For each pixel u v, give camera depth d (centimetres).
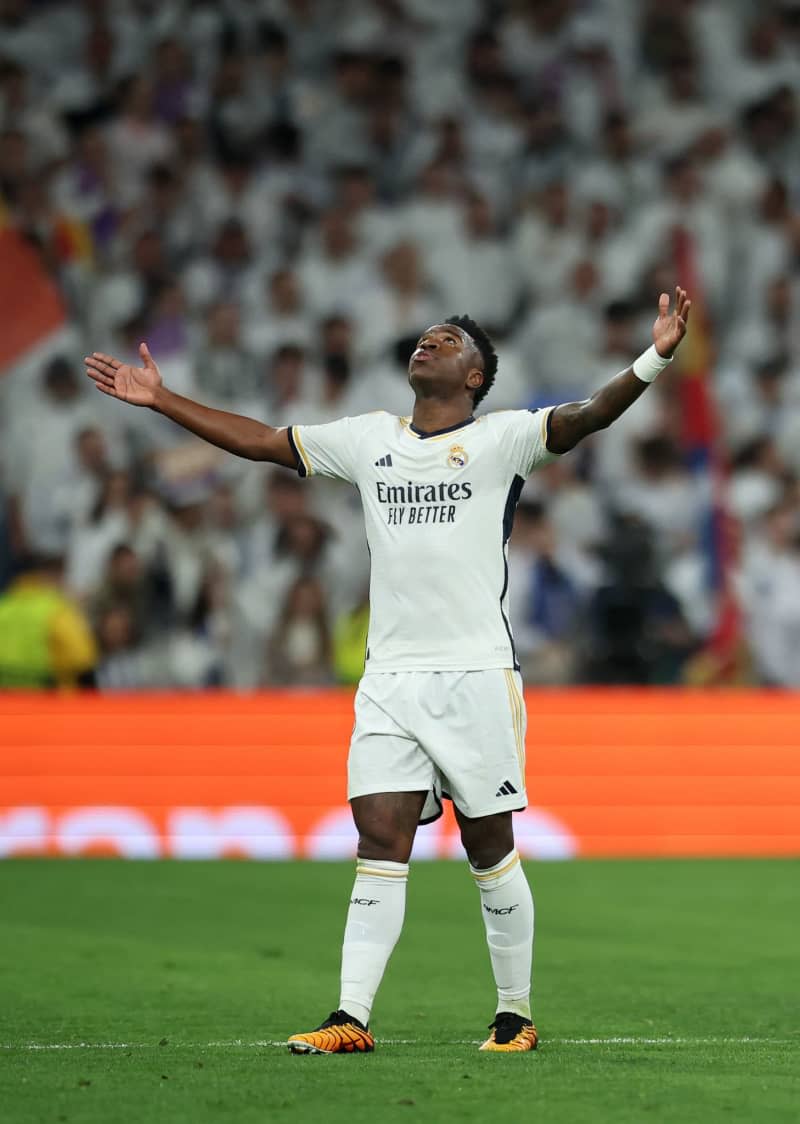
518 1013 1711
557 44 6256
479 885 1697
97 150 6019
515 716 1669
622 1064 1553
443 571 1666
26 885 3428
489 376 1762
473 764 1647
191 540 4859
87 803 4053
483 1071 1489
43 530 5234
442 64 6275
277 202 5956
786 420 5438
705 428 5069
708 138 6003
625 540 4459
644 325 5603
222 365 5469
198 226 5916
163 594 4788
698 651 4784
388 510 1697
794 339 5672
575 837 4081
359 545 5022
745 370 5622
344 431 1742
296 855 4038
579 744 4112
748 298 5791
